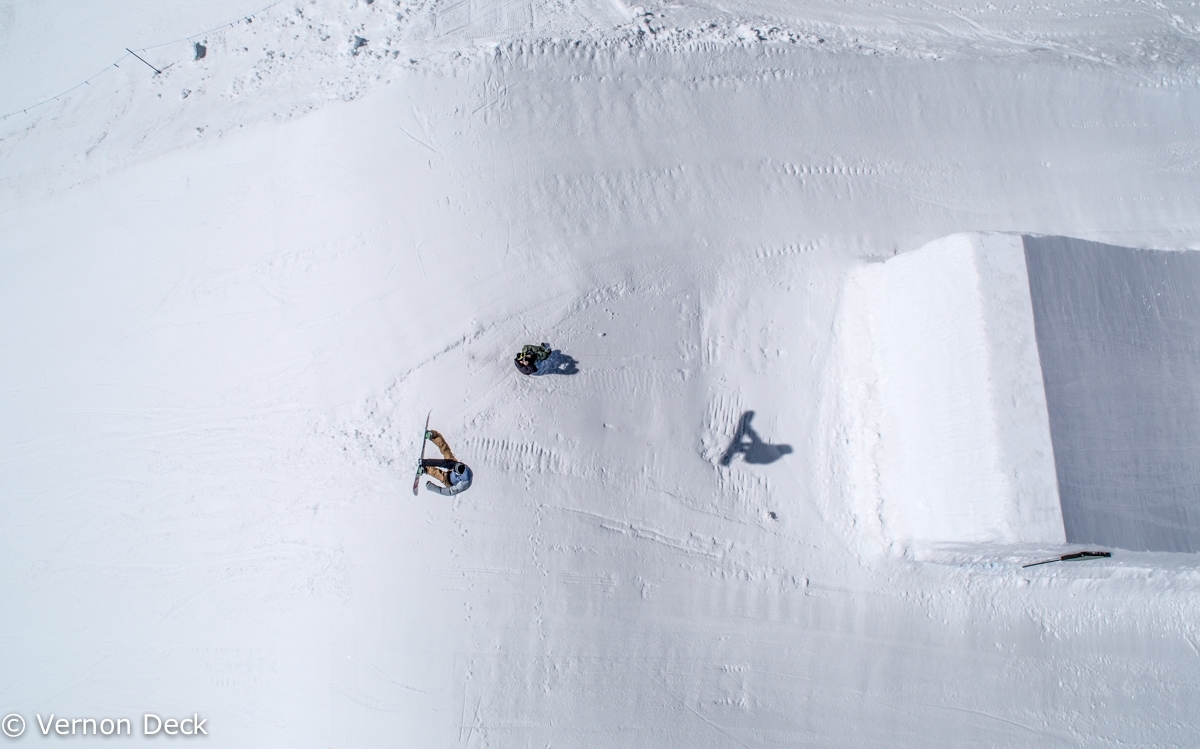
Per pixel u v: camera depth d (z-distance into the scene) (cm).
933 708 1069
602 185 1277
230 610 1156
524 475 1135
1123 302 990
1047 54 1482
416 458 1152
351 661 1091
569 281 1222
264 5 1664
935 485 1012
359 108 1374
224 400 1261
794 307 1236
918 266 1094
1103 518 897
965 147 1365
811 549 1120
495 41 1412
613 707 1062
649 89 1345
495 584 1098
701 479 1149
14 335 1380
